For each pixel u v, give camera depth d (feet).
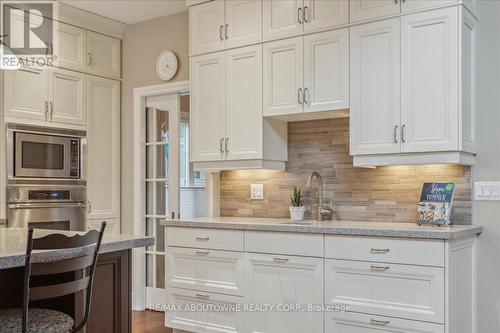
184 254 12.71
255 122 12.70
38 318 6.56
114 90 16.62
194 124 13.78
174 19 15.66
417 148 10.46
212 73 13.50
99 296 7.93
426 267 9.41
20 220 13.66
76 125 15.35
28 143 13.96
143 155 16.48
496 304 10.66
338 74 11.50
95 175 15.90
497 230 10.71
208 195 14.71
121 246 7.72
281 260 11.13
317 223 11.76
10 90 13.58
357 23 11.23
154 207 16.35
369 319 10.00
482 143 10.91
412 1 10.57
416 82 10.52
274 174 13.88
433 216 10.93
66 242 6.26
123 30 16.75
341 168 12.77
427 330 9.36
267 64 12.53
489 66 10.88
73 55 15.34
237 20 13.07
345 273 10.35
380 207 12.17
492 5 10.89
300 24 12.03
